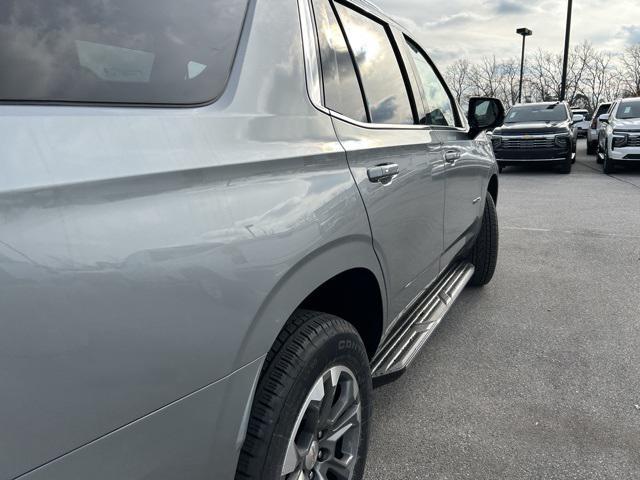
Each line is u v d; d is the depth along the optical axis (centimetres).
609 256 557
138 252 103
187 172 115
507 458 234
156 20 131
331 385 167
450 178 296
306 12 180
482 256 441
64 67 110
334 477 181
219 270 119
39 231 89
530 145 1334
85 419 95
